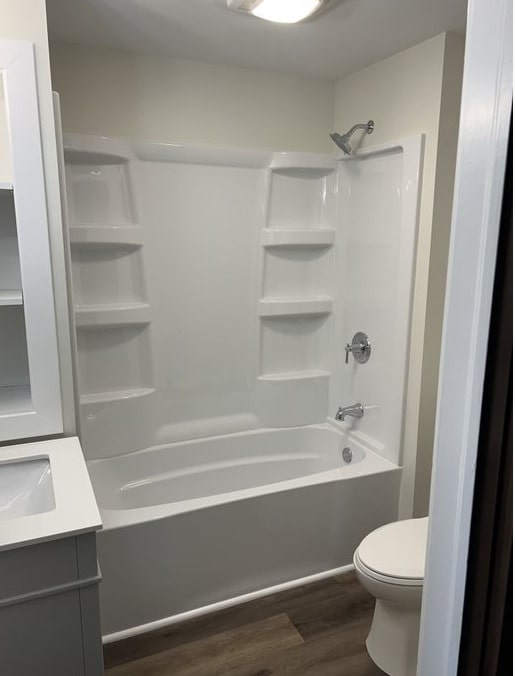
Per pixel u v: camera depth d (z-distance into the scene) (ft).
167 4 6.16
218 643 6.69
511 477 2.43
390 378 8.39
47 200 5.50
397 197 8.00
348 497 7.95
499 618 2.56
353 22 6.64
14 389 6.47
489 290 2.44
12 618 4.38
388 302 8.35
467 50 2.48
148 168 8.25
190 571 7.02
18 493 5.51
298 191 9.41
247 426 9.77
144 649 6.57
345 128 9.10
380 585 5.84
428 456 8.13
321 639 6.78
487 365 2.51
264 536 7.42
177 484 9.06
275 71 8.75
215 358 9.36
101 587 6.53
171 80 8.11
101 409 8.35
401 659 6.12
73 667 4.75
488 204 2.41
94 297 8.25
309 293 9.91
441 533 2.89
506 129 2.29
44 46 5.24
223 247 9.04
